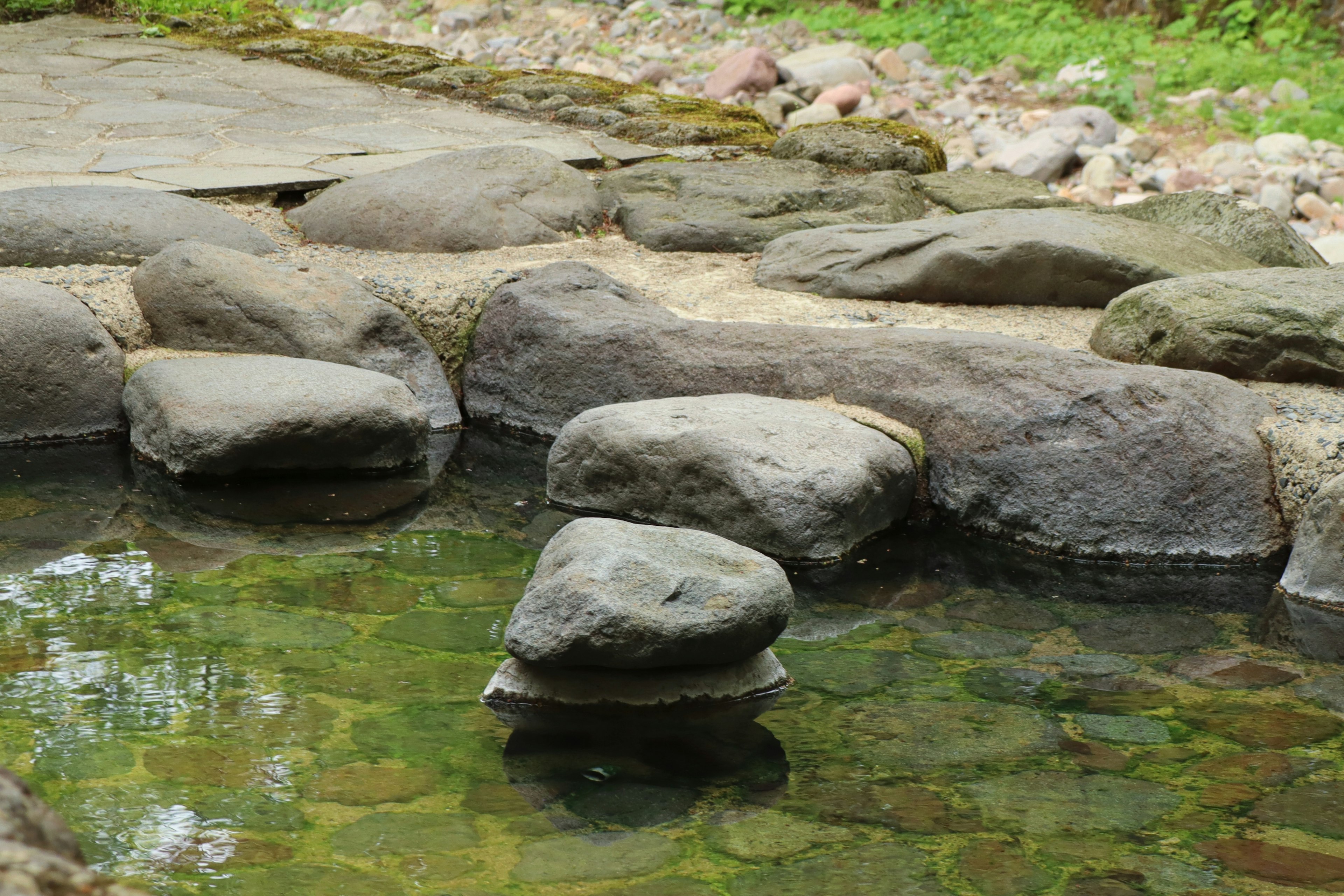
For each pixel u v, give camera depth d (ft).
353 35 34.76
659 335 16.24
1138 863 8.04
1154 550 13.57
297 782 8.77
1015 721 9.98
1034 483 13.93
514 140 25.22
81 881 4.32
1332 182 28.50
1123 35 40.55
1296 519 13.43
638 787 8.91
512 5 47.83
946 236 18.21
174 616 11.38
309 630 11.22
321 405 15.28
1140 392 13.93
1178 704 10.30
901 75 38.40
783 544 13.33
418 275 18.43
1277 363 14.93
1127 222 18.94
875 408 15.14
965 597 12.59
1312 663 11.10
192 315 16.88
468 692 10.21
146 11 36.40
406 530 13.79
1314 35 39.65
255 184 21.17
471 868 7.85
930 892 7.71
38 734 9.23
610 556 10.31
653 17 44.98
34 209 17.92
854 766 9.26
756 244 20.29
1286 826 8.48
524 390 17.10
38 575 12.19
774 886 7.75
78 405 16.17
